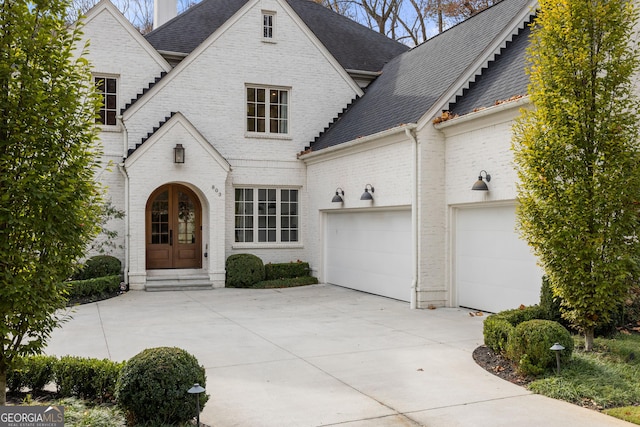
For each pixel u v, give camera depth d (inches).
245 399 252.2
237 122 716.7
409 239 535.2
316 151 677.3
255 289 651.5
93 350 346.9
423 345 357.7
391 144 539.5
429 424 220.5
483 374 290.4
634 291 340.8
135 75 689.6
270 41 732.0
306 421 224.7
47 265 194.7
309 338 382.0
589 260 298.8
